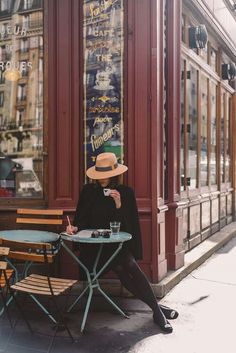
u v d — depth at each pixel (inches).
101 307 193.0
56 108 215.8
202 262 275.3
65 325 159.0
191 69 296.7
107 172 176.9
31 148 223.0
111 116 212.2
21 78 223.9
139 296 173.6
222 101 390.0
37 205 221.1
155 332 167.3
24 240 175.9
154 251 208.5
